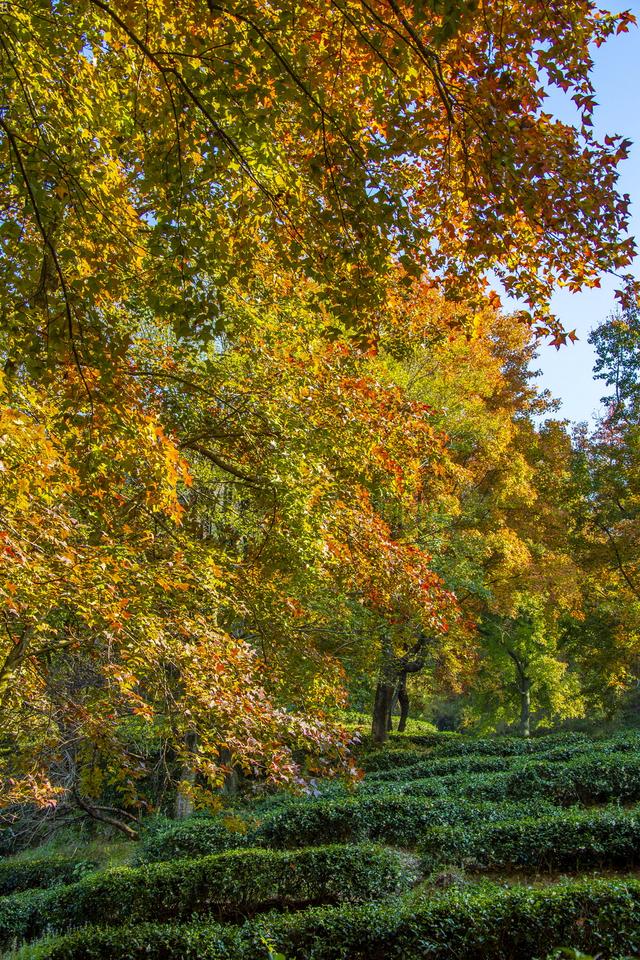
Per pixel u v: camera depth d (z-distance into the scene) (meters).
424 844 11.22
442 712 42.69
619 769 13.56
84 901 10.98
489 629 26.56
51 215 4.38
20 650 7.04
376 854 10.33
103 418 5.27
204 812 15.76
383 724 24.17
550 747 20.03
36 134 4.53
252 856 10.59
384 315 6.84
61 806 13.43
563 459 23.66
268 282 7.22
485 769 17.92
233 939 8.45
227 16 4.15
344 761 6.79
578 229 4.38
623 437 22.97
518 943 7.31
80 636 7.20
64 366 5.23
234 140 4.68
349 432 7.70
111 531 6.80
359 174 4.32
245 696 6.10
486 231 4.57
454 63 4.12
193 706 6.00
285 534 7.49
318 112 4.38
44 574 5.24
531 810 12.27
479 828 11.06
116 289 4.87
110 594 5.48
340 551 7.47
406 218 4.41
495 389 21.47
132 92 5.11
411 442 8.27
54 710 7.91
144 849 13.73
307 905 10.16
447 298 5.54
